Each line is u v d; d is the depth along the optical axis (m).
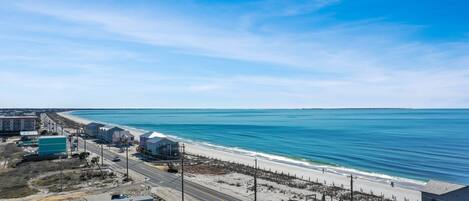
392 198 70.75
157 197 66.19
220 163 108.81
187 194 69.00
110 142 150.38
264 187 76.44
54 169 92.50
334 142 176.62
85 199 58.47
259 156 134.00
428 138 184.25
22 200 64.25
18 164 101.06
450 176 97.19
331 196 66.69
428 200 50.75
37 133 167.00
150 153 118.06
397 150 144.88
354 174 99.38
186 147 152.62
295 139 193.62
